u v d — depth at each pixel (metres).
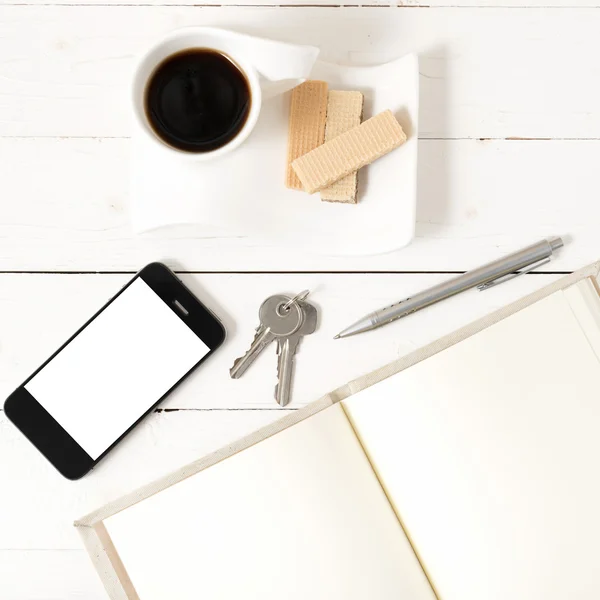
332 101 0.59
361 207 0.59
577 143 0.62
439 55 0.63
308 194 0.60
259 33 0.63
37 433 0.62
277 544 0.57
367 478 0.58
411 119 0.58
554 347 0.56
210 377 0.63
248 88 0.55
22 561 0.63
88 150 0.63
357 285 0.63
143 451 0.63
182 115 0.56
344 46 0.62
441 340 0.58
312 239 0.60
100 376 0.62
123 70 0.63
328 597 0.57
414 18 0.62
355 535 0.57
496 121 0.63
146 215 0.59
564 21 0.62
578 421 0.56
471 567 0.56
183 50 0.54
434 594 0.58
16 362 0.63
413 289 0.63
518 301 0.58
